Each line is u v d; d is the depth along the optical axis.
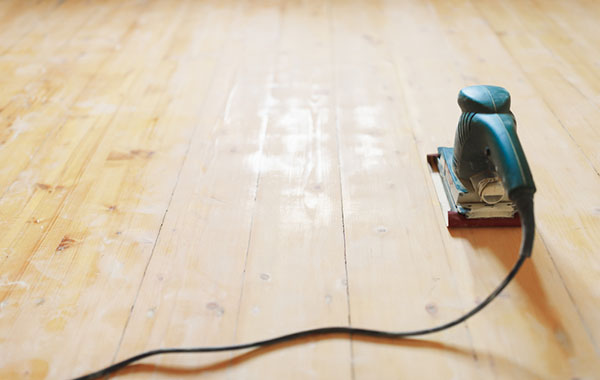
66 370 0.99
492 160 1.08
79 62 2.12
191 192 1.42
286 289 1.12
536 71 1.94
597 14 2.36
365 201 1.36
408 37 2.22
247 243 1.25
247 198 1.38
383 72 1.96
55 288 1.15
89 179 1.48
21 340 1.05
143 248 1.25
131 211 1.36
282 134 1.63
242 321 1.06
